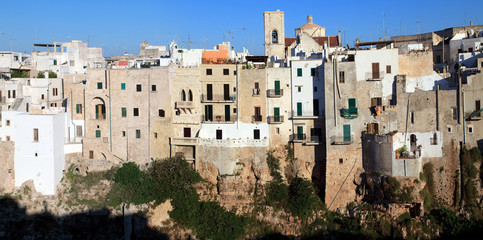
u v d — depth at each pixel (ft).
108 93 272.10
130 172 263.29
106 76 272.51
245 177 259.80
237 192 257.34
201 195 262.06
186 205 257.55
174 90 264.93
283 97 257.75
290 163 258.78
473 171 228.22
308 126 254.88
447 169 232.73
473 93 228.63
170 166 260.83
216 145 258.57
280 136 259.60
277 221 249.75
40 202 264.52
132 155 269.85
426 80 240.12
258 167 256.73
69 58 363.97
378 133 238.68
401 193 225.35
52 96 301.63
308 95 254.27
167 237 254.68
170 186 260.62
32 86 300.20
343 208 245.45
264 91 258.57
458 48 285.64
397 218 229.25
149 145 268.21
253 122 259.19
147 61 304.09
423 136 234.99
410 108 235.61
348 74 241.96
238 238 248.52
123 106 271.08
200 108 264.11
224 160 257.14
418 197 225.56
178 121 265.75
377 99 240.32
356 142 243.60
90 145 272.92
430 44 314.35
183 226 255.91
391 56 239.09
